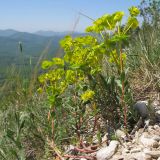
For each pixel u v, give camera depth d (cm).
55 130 49
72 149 45
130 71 61
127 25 42
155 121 46
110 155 41
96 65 46
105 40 41
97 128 48
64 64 48
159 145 40
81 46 46
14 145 48
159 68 58
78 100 50
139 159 38
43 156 47
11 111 60
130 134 45
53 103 45
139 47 65
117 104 46
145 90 56
